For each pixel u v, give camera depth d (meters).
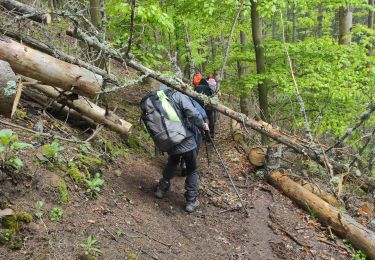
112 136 5.87
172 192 5.39
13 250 2.87
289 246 4.66
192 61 6.71
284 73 8.23
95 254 3.24
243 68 10.85
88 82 4.57
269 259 4.39
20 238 2.97
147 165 5.86
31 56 4.13
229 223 5.02
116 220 3.91
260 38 8.41
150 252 3.71
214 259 4.15
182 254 3.98
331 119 7.98
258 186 6.18
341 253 4.62
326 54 8.16
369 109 6.55
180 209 5.00
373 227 5.14
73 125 5.41
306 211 5.50
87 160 4.58
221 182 6.24
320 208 5.25
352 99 8.23
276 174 6.24
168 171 4.95
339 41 10.49
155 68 8.41
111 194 4.41
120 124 5.66
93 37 4.91
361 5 8.38
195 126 4.86
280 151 6.47
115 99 8.08
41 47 4.66
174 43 9.08
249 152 6.84
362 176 6.53
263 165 6.69
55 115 5.30
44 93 5.06
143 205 4.60
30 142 4.08
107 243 3.48
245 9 7.42
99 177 4.54
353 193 6.42
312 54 8.18
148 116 4.70
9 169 3.36
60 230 3.28
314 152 5.96
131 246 3.64
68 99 4.91
